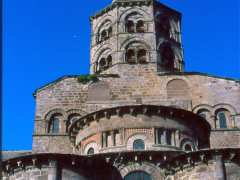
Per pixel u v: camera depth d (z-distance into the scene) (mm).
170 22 50906
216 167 26188
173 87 44656
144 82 45000
